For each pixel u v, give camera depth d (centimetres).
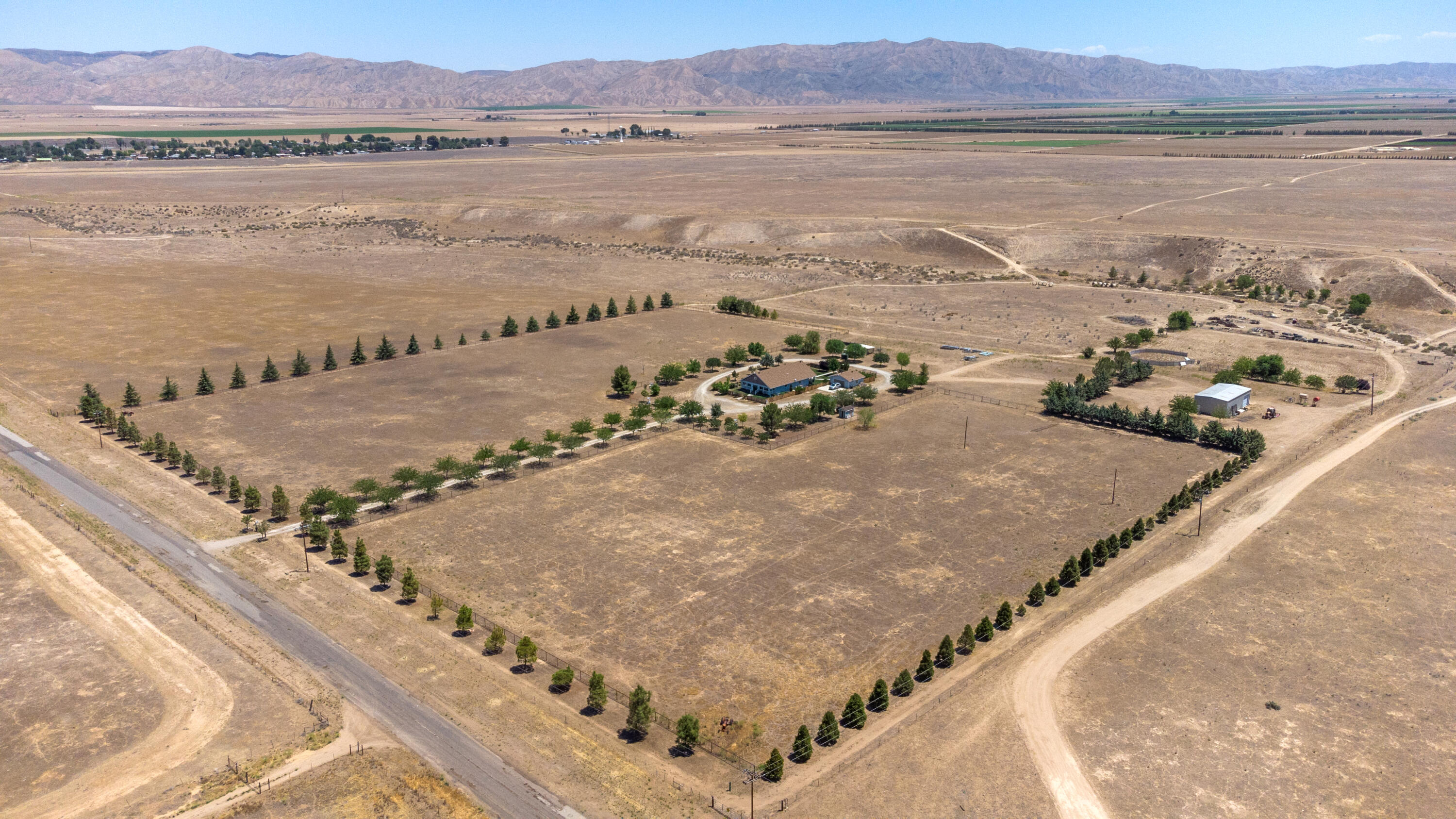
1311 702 6325
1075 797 5484
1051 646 6994
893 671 6694
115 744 5938
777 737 6025
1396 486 9794
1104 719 6162
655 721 6184
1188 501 9281
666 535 8788
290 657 6894
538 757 5862
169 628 7269
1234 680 6562
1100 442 11231
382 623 7369
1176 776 5644
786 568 8144
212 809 5359
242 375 13525
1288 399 12875
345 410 12469
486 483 10069
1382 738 5959
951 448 11081
